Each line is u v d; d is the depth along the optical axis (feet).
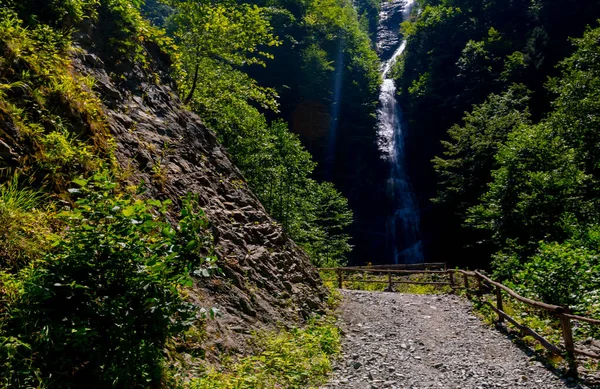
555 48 121.39
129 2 29.66
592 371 19.26
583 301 25.96
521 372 20.52
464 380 19.62
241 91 49.73
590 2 124.98
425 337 27.22
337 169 134.82
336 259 84.64
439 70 143.64
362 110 144.36
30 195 13.52
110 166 18.70
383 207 131.03
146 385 11.54
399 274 66.80
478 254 88.38
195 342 16.26
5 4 19.86
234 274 22.49
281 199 61.52
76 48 22.62
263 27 45.91
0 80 15.88
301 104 138.10
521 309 30.66
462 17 153.99
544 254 31.07
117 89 24.99
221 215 25.64
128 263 11.14
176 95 32.58
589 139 59.21
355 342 25.11
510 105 93.91
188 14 42.98
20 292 10.14
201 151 29.60
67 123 17.79
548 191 51.67
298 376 17.53
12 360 9.30
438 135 132.87
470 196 84.64
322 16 166.61
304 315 26.48
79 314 10.59
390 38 218.18
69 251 10.81
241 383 15.01
